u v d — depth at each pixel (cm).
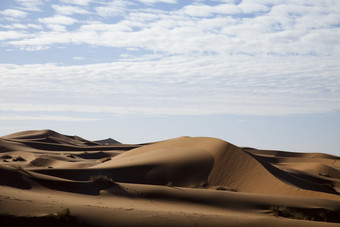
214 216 2097
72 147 14562
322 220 2716
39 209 1706
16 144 13200
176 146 6078
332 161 13800
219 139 5653
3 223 1462
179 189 2961
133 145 16788
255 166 4419
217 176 4419
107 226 1669
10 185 2356
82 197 2411
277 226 1939
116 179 4506
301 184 4544
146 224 1761
